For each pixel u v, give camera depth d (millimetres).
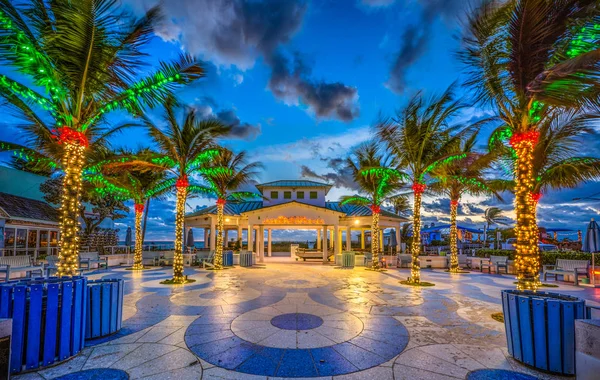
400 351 5082
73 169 7242
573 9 5934
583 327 3611
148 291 10227
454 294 9922
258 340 5582
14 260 12109
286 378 4164
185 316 7121
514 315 4691
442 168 13594
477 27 7395
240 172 17859
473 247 32000
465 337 5750
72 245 7074
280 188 26922
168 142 12430
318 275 14680
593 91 5371
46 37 6500
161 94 8375
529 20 6281
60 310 4609
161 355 4887
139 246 17625
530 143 7648
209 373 4293
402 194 19859
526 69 6879
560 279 14250
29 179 21953
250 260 19516
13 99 8016
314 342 5488
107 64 7516
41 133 9484
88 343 5359
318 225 22906
